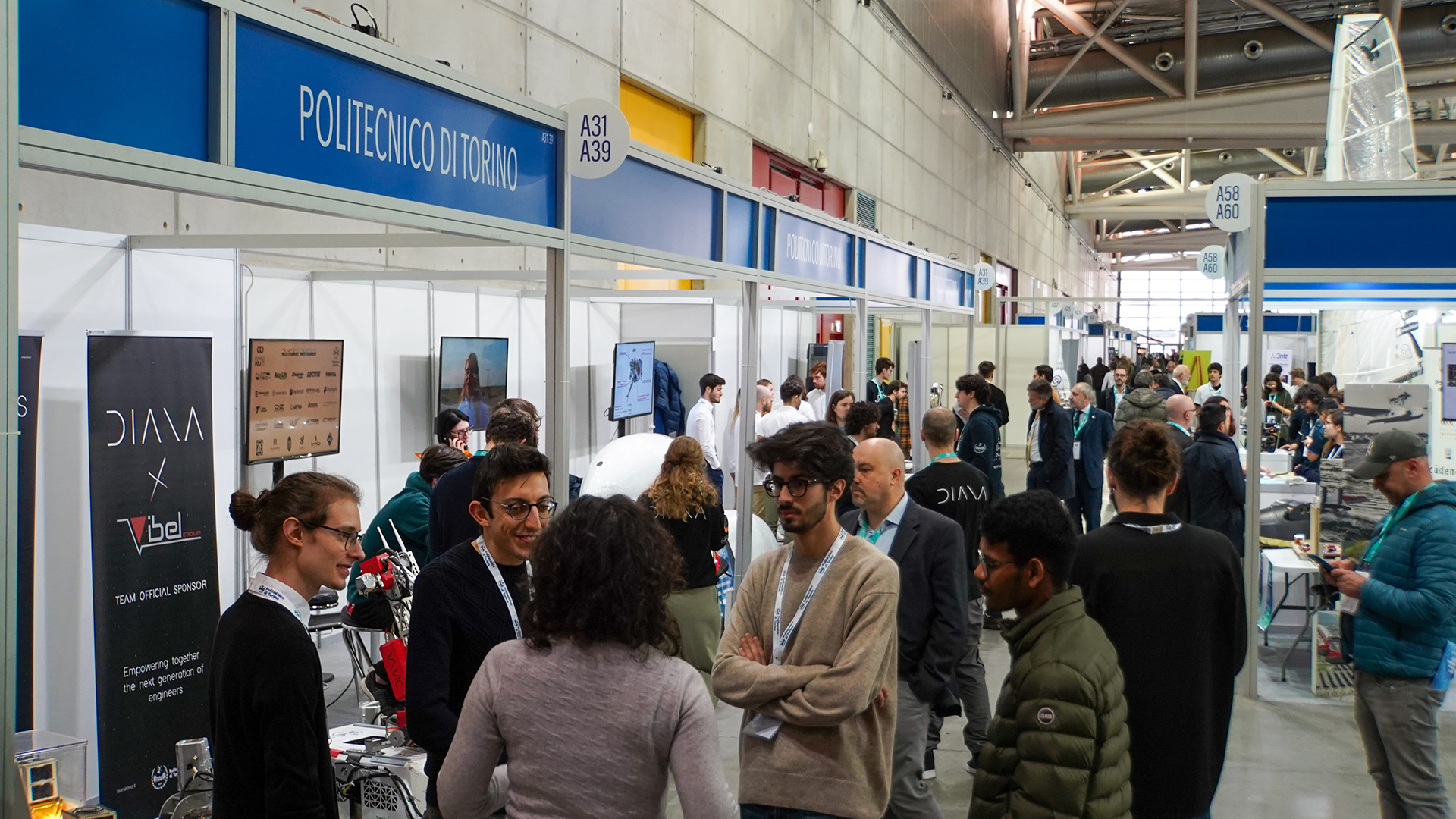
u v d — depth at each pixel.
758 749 2.22
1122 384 13.48
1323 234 5.02
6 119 1.80
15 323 1.84
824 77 13.87
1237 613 2.40
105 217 4.79
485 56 7.11
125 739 3.43
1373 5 18.02
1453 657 3.05
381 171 2.79
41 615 3.46
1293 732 4.74
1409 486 3.17
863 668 2.12
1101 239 46.66
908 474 11.02
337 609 5.16
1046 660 1.82
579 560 1.53
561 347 3.67
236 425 4.48
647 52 9.37
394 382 6.41
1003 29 24.94
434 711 2.15
